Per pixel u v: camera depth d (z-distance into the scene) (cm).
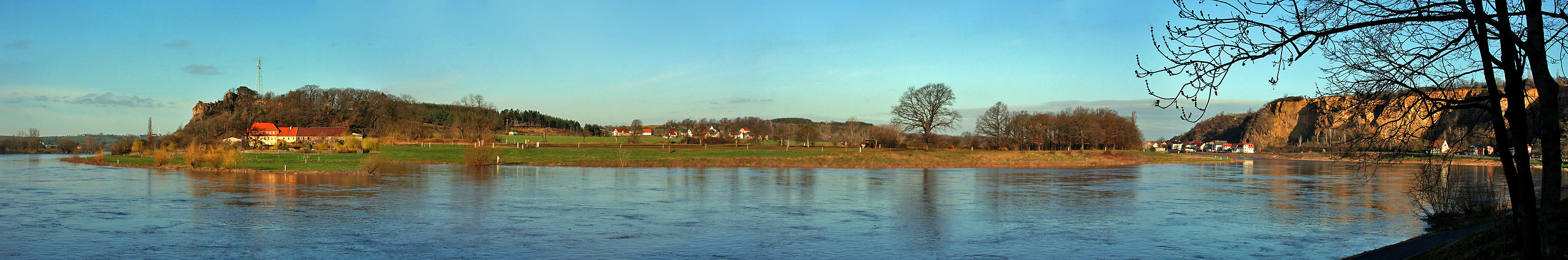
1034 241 2314
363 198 3534
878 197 3750
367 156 8719
